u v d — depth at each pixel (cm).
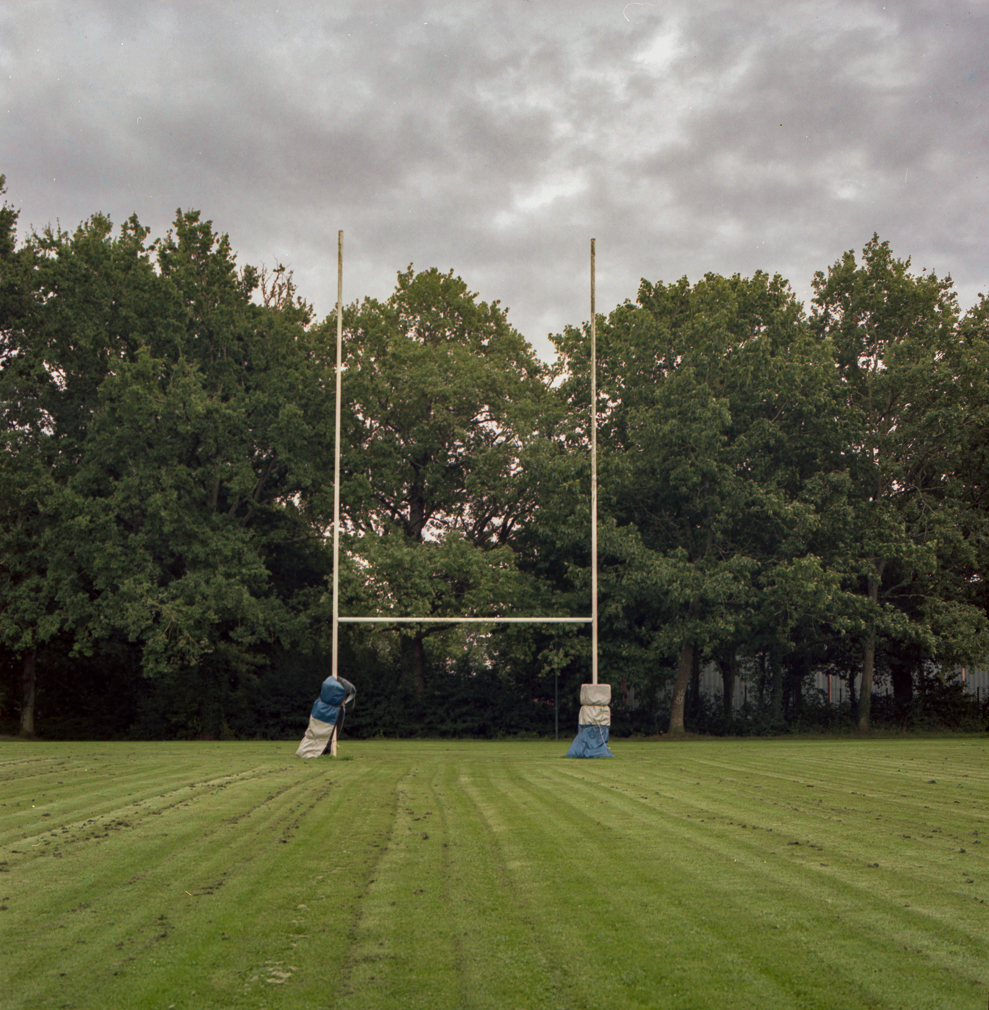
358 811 1122
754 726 3397
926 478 3531
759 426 3166
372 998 493
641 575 3000
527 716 3534
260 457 3462
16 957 561
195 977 525
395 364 3578
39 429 3331
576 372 3559
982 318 3578
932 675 3594
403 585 3169
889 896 695
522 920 632
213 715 3319
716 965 541
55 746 2544
